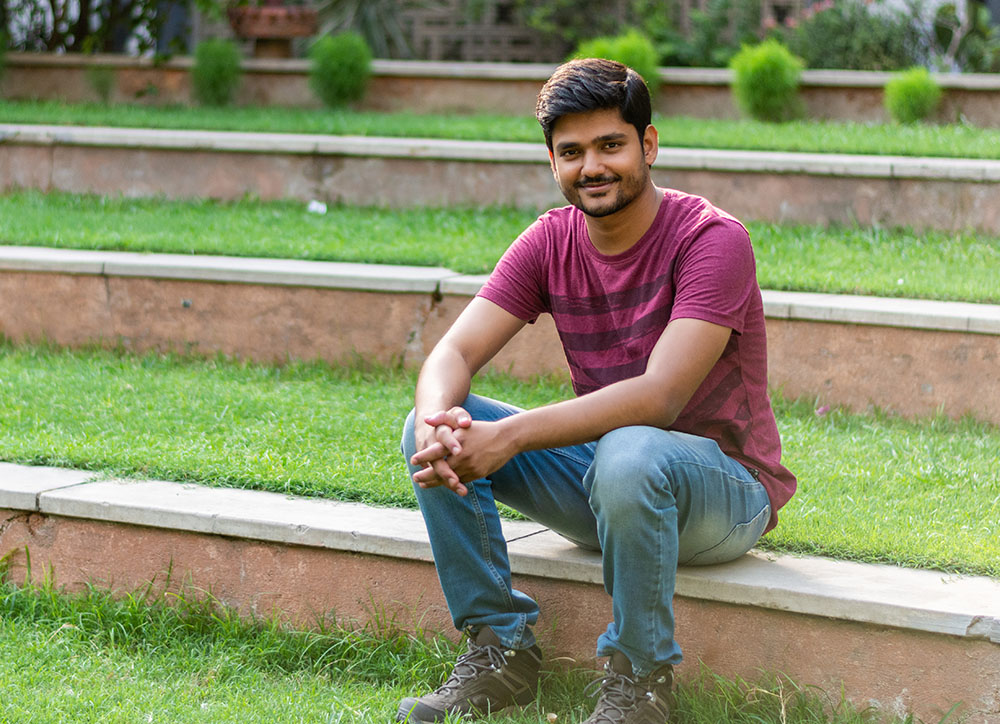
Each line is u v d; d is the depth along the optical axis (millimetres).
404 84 7941
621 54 7391
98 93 8188
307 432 3508
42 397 3855
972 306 3871
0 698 2432
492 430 2184
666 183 5402
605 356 2422
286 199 6000
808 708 2348
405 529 2705
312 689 2512
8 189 6277
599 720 2207
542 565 2561
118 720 2354
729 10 8852
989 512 2867
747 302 2277
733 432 2354
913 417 3783
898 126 6641
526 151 5664
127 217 5578
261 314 4410
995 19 9258
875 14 8641
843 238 4969
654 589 2184
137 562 2895
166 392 3977
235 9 8625
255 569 2801
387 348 4301
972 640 2242
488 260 4535
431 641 2664
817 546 2592
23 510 2967
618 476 2125
